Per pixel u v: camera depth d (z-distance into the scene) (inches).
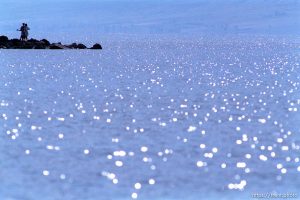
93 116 6077.8
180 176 3779.5
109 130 5280.5
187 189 3548.2
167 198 3417.8
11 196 3412.9
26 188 3548.2
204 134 5123.0
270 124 5684.1
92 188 3558.1
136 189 3543.3
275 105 7106.3
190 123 5698.8
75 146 4591.5
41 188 3543.3
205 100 7534.5
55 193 3464.6
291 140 4911.4
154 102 7263.8
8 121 5753.0
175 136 5024.6
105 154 4338.1
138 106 6875.0
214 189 3563.0
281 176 3804.1
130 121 5782.5
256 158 4249.5
